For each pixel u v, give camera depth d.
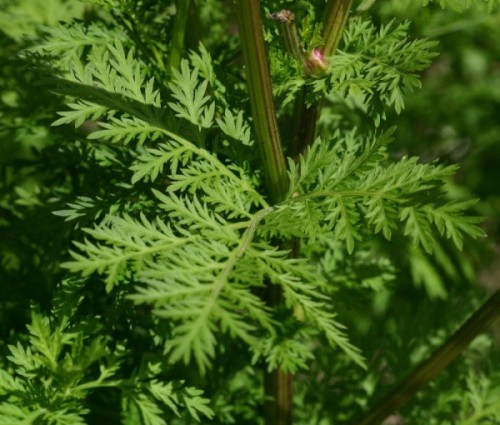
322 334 0.59
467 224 0.40
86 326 0.45
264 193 0.46
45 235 0.54
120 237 0.40
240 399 0.56
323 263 0.53
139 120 0.44
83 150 0.51
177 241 0.40
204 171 0.44
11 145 0.59
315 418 0.58
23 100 0.55
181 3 0.47
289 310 0.44
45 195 0.54
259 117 0.43
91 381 0.45
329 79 0.44
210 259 0.39
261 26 0.42
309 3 0.46
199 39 0.49
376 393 0.59
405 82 0.43
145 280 0.37
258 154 0.46
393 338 0.60
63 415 0.43
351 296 0.53
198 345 0.36
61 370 0.42
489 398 0.56
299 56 0.44
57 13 0.61
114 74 0.44
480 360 0.60
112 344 0.52
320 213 0.42
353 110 0.58
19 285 0.54
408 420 0.57
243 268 0.39
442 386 0.58
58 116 0.54
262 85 0.43
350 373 0.59
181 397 0.45
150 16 0.51
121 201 0.46
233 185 0.44
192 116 0.44
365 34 0.46
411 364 0.60
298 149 0.47
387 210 0.41
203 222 0.41
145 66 0.49
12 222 0.54
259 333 0.46
